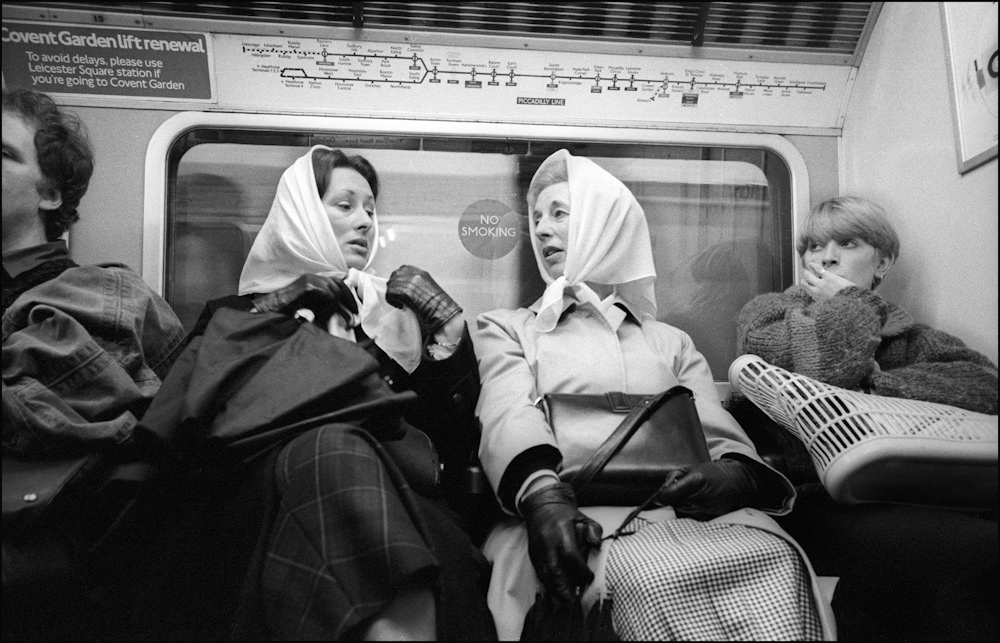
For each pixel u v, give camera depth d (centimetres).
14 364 179
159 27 242
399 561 145
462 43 253
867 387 212
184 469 169
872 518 196
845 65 267
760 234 277
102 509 170
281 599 147
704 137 270
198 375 169
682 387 202
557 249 251
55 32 238
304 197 241
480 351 235
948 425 178
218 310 192
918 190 244
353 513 150
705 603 157
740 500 189
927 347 218
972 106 221
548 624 167
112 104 249
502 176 267
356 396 178
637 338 239
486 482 200
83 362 183
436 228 264
